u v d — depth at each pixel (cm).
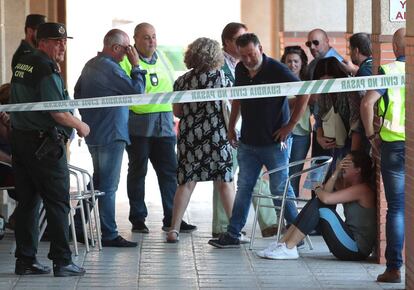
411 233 1060
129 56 1353
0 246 1349
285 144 1331
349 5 1591
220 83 1358
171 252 1326
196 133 1385
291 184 1509
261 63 1305
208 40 1361
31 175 1130
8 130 1347
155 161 1505
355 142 1302
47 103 1101
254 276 1174
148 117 1475
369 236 1250
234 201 1361
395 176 1132
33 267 1165
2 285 1108
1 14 1641
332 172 1343
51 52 1129
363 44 1358
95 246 1353
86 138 1359
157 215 1688
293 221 1313
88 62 1363
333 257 1286
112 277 1162
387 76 1077
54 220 1143
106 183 1355
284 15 2161
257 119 1326
